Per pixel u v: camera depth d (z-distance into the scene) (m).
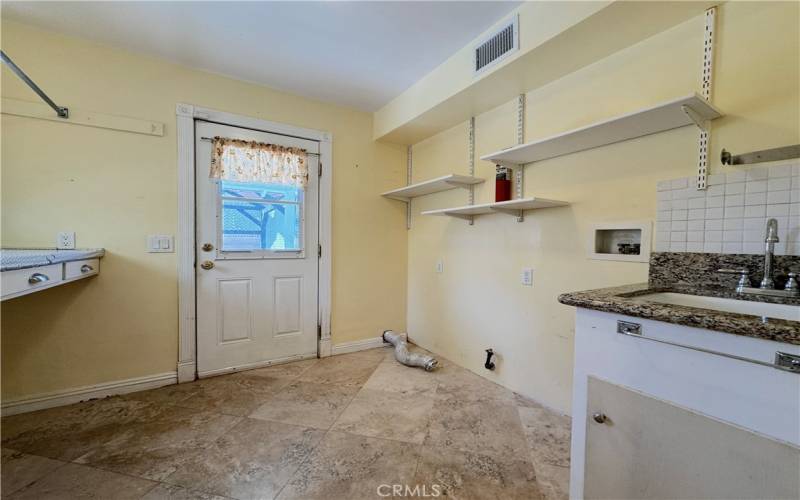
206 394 2.22
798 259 1.18
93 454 1.59
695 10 1.40
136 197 2.22
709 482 0.87
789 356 0.74
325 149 2.93
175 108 2.32
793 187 1.20
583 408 1.14
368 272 3.20
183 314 2.38
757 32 1.29
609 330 1.07
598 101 1.79
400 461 1.56
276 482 1.42
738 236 1.33
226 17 1.82
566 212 1.97
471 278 2.66
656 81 1.56
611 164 1.75
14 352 1.94
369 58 2.24
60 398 2.04
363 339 3.19
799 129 1.20
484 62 1.96
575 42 1.62
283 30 1.94
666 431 0.95
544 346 2.10
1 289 1.23
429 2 1.70
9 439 1.70
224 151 2.48
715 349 0.85
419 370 2.67
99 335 2.14
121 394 2.20
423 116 2.57
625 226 1.69
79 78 2.05
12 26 1.90
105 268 2.14
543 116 2.07
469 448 1.66
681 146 1.49
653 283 1.53
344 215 3.06
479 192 2.57
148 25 1.91
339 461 1.56
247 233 2.63
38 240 1.97
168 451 1.62
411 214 3.36
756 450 0.79
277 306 2.77
